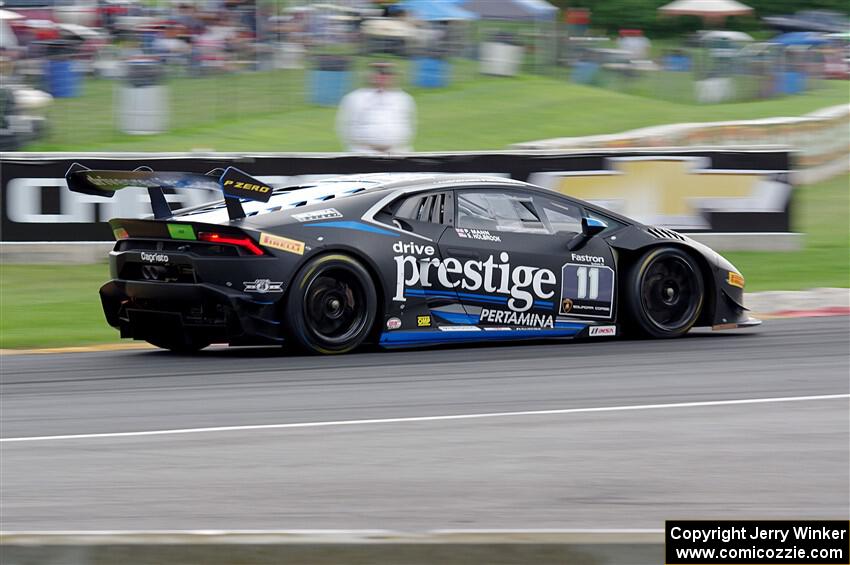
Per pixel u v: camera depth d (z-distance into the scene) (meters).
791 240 44.91
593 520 13.29
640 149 43.78
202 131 64.06
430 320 25.95
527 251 26.77
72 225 41.34
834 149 68.62
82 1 69.25
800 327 30.30
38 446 17.41
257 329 24.42
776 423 18.64
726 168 44.38
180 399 21.05
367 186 26.45
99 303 35.31
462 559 10.95
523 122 70.12
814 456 16.39
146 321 25.84
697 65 81.75
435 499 14.22
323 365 24.30
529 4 81.50
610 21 103.81
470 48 78.81
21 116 59.00
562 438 17.59
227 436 17.91
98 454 16.81
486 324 26.48
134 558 10.91
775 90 84.00
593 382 22.42
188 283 24.53
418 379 22.72
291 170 41.50
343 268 25.03
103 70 63.62
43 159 40.94
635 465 15.91
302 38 71.00
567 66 82.50
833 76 92.50
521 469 15.72
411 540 10.98
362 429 18.31
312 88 70.38
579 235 27.58
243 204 26.05
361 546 10.94
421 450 16.86
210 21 68.75
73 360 26.02
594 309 27.48
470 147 63.91
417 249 25.70
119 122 62.72
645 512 13.62
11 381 23.33
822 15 114.88
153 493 14.57
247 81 69.19
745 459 16.22
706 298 28.53
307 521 13.27
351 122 47.06
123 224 25.72
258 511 13.70
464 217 26.56
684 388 21.78
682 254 28.19
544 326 27.00
